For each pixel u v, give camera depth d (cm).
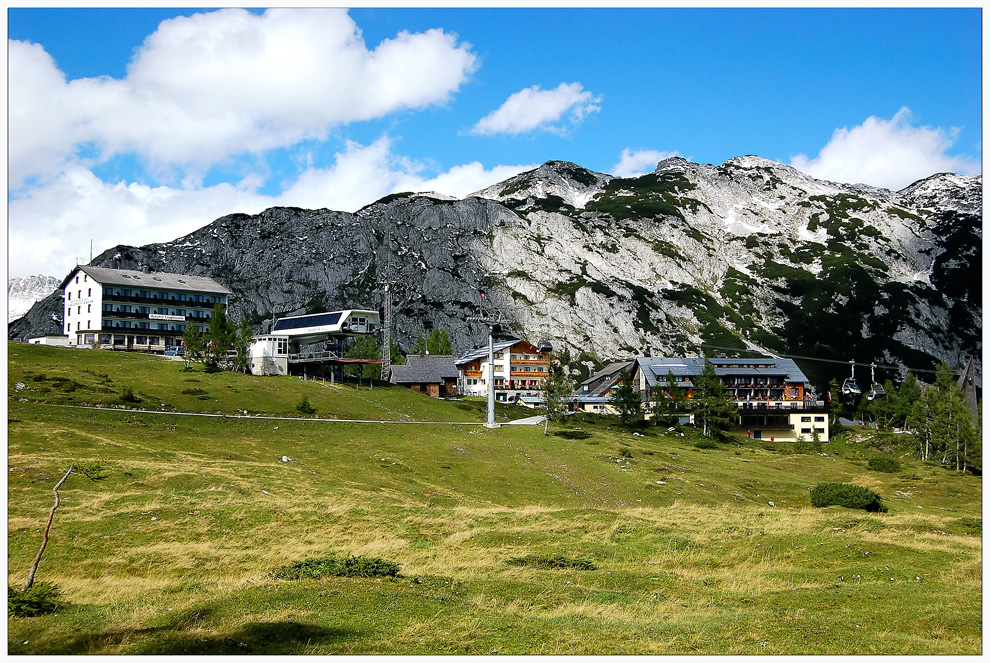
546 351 19938
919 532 4838
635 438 11881
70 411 8656
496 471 8338
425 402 13462
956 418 11362
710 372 14025
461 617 2803
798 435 15450
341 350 14525
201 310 16725
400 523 4894
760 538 4519
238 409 10288
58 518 4406
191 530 4416
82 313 15738
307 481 6438
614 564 4009
